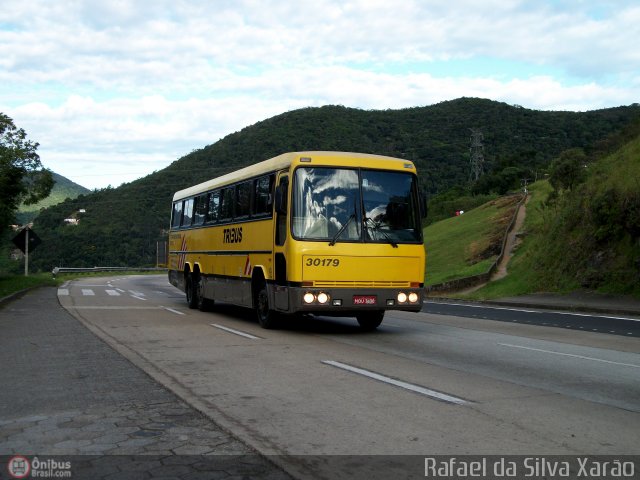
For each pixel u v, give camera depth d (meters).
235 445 5.15
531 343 11.82
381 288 12.24
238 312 18.05
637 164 26.67
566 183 35.44
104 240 73.81
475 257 39.72
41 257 71.56
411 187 12.88
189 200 20.34
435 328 14.50
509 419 6.01
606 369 8.92
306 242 11.93
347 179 12.44
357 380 7.84
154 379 7.83
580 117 149.62
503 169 97.50
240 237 14.94
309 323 15.05
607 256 24.72
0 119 28.12
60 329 13.29
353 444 5.19
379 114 139.75
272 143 107.31
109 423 5.79
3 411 6.23
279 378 7.94
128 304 21.00
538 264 28.97
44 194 30.75
